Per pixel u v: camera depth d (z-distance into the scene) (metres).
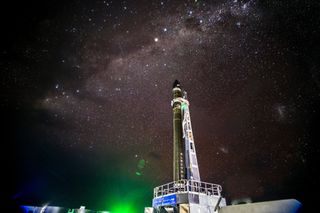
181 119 25.59
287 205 9.45
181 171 21.59
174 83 29.52
